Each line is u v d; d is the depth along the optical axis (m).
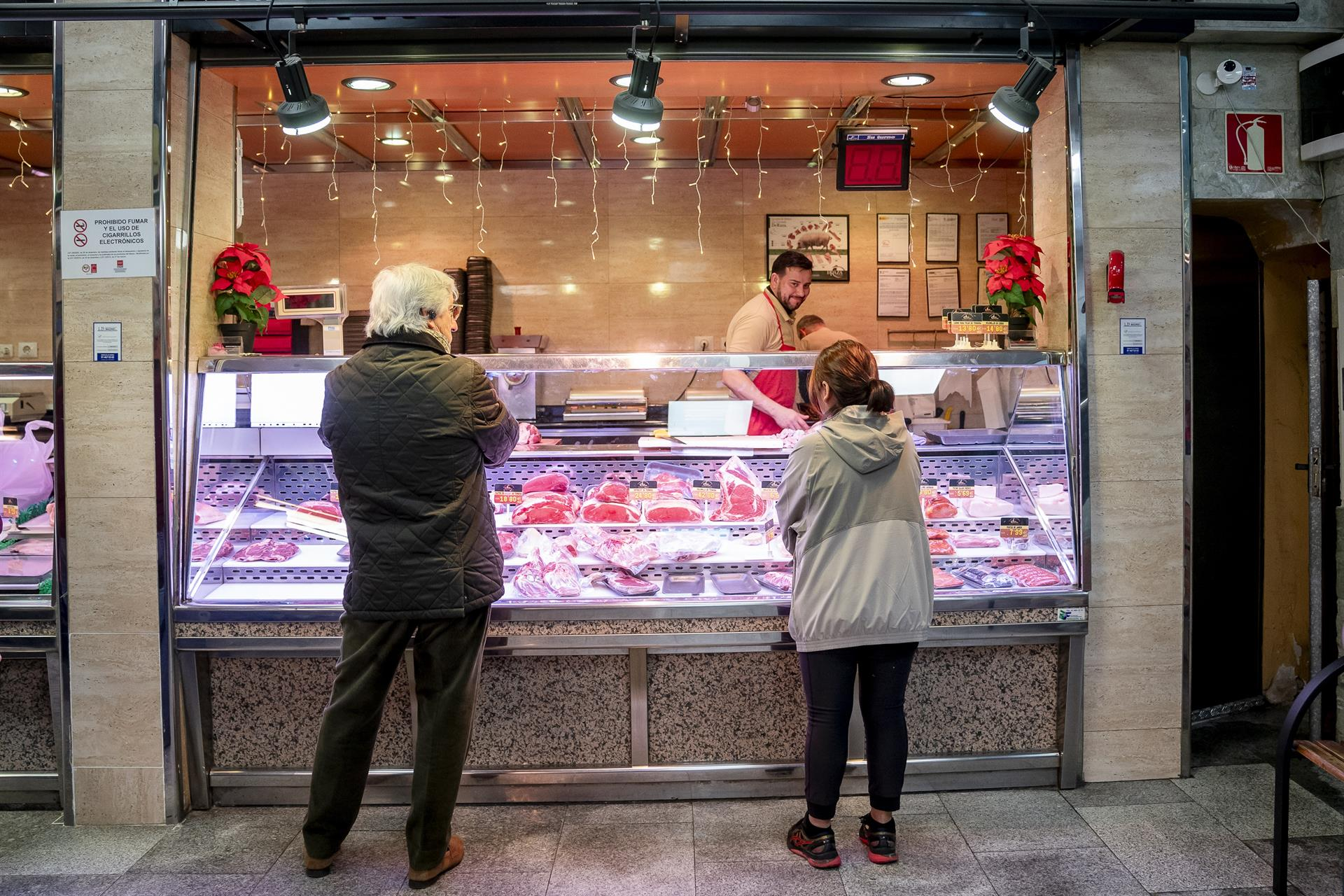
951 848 2.76
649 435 3.56
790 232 5.57
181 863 2.73
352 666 2.56
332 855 2.66
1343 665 2.42
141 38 2.90
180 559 3.00
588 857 2.73
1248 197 3.31
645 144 4.93
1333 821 2.90
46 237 5.07
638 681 3.01
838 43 3.11
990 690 3.14
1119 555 3.16
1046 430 3.20
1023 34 2.60
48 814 3.08
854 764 3.11
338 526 3.19
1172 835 2.82
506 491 3.38
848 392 2.66
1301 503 3.90
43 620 3.00
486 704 3.05
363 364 2.53
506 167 5.52
